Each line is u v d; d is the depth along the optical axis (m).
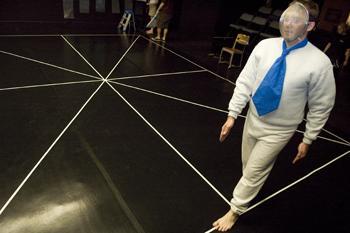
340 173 3.68
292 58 1.98
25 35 7.47
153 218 2.63
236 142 4.03
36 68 5.55
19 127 3.66
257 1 10.14
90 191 2.82
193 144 3.85
